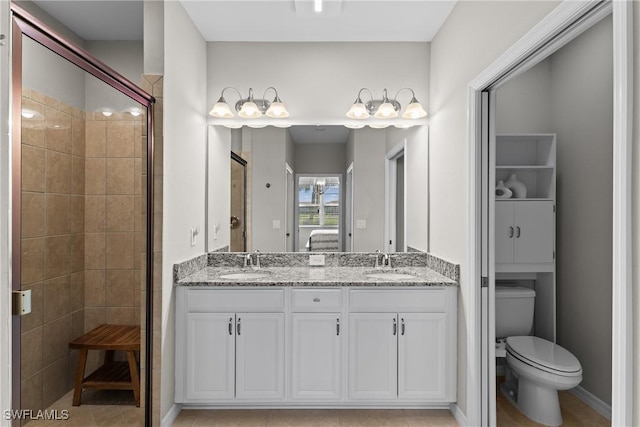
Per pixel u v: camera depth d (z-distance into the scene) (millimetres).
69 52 1656
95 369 1901
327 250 3215
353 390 2572
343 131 3191
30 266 1482
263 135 3172
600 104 2709
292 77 3160
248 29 2943
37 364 1525
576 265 2941
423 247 3182
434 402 2635
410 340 2582
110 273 2002
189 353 2559
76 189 1764
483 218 2344
